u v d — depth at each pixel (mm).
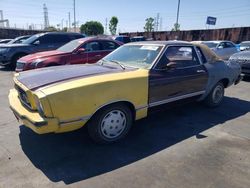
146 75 3666
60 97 2865
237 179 2758
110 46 8570
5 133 3836
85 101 3039
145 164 3037
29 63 7355
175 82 4090
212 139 3756
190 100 4605
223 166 3010
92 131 3344
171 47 4199
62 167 2945
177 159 3158
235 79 5730
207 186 2629
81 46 7922
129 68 3900
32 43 11141
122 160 3123
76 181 2686
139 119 4109
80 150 3352
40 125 2834
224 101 5906
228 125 4336
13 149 3338
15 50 10781
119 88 3314
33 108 3039
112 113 3432
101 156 3213
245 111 5148
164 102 4008
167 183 2668
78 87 2977
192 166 2998
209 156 3240
